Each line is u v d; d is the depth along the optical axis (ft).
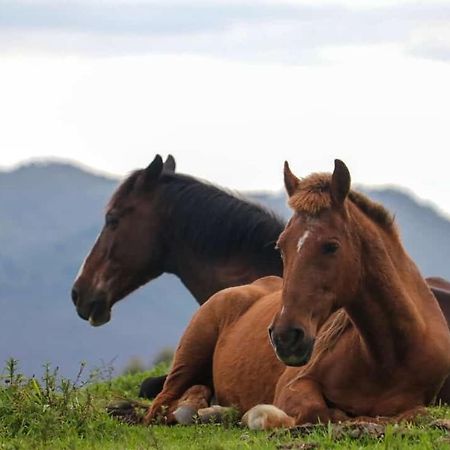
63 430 45.57
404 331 44.27
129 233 63.82
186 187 62.85
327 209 42.65
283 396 45.85
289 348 41.32
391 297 43.93
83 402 49.21
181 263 62.64
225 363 51.78
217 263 61.05
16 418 46.06
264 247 60.18
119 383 65.72
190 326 54.29
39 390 48.03
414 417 43.01
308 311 41.70
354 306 43.88
